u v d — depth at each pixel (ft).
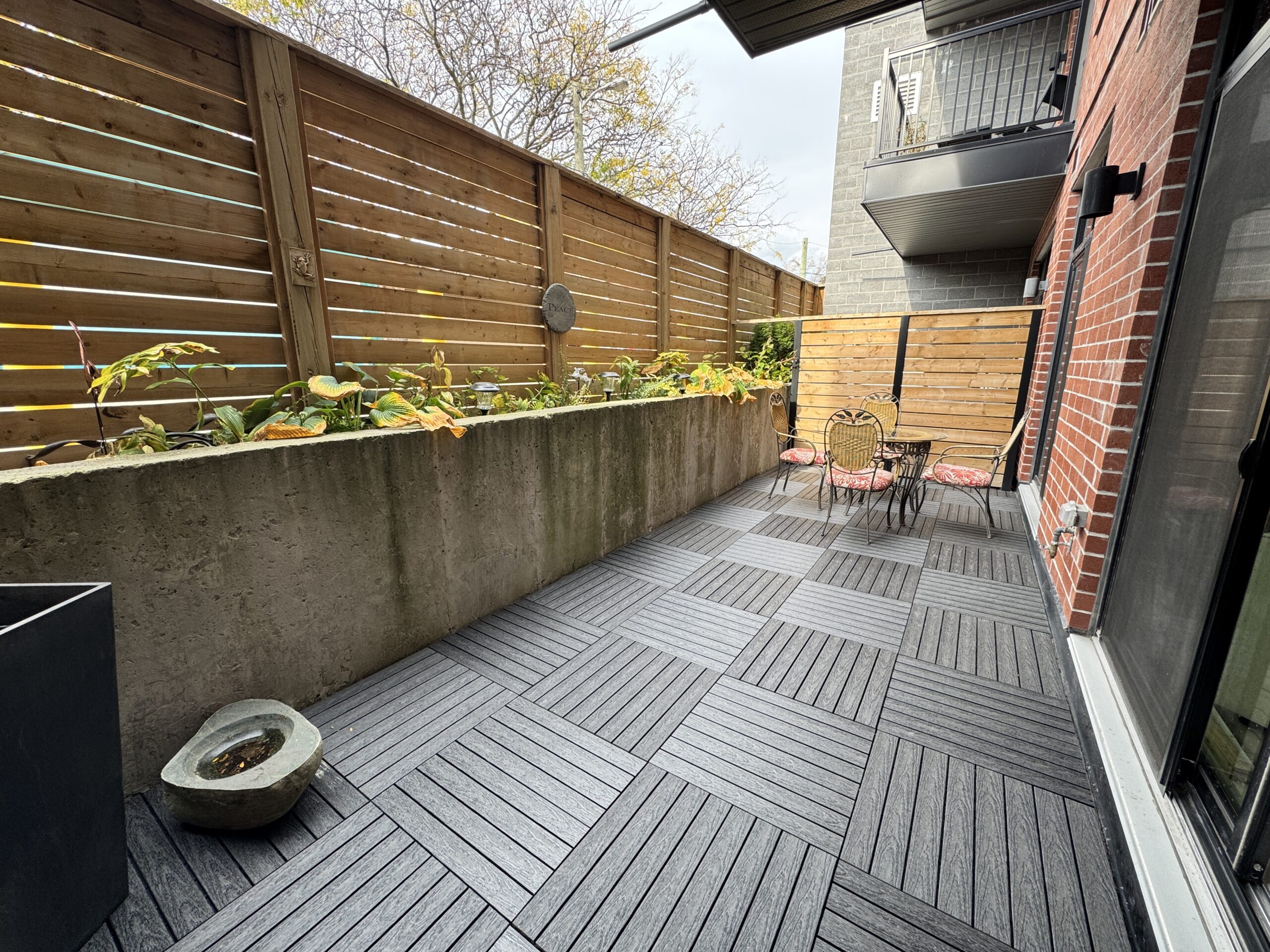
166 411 6.77
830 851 4.42
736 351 22.75
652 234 16.51
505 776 5.21
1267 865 3.34
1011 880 4.17
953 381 16.39
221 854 4.37
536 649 7.48
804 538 12.05
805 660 7.23
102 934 3.76
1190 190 5.35
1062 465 9.19
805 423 19.12
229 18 6.68
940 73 20.98
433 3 22.95
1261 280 3.87
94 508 4.37
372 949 3.70
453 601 7.85
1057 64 16.51
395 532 6.88
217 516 5.15
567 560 9.95
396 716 6.05
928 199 15.92
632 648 7.52
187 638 5.07
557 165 12.30
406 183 9.34
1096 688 5.88
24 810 3.08
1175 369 5.37
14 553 4.01
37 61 5.43
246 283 7.30
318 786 5.06
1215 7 5.01
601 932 3.82
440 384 10.19
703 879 4.20
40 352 5.72
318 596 6.13
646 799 4.94
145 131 6.24
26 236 5.52
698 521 13.26
